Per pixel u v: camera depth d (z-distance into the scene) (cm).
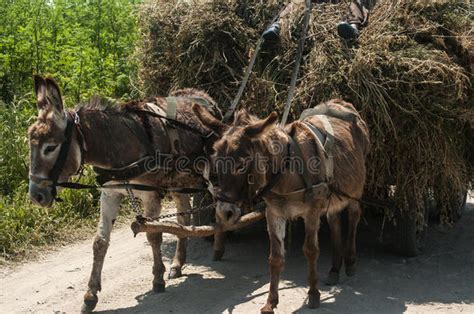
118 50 1047
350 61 533
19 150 777
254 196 432
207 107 546
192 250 649
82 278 573
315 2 623
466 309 484
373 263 589
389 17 556
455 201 618
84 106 472
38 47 973
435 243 659
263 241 672
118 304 508
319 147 473
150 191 508
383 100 523
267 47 575
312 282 483
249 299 508
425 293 517
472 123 542
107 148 471
